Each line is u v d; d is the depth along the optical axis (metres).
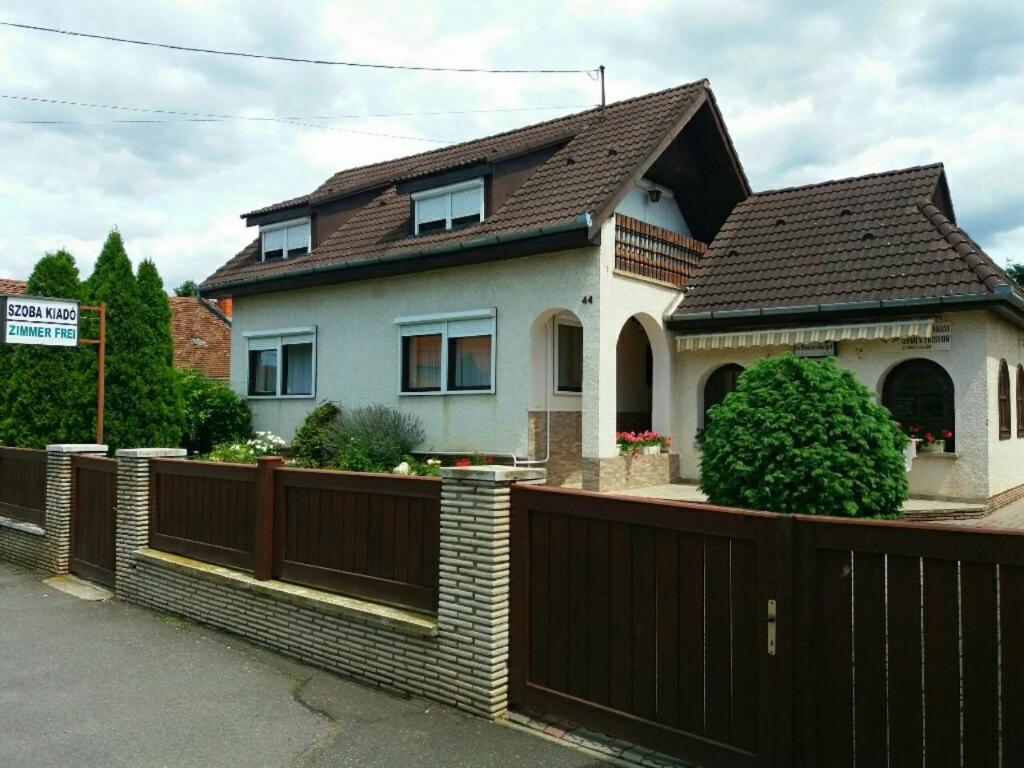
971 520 12.21
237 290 20.19
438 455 16.09
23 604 9.80
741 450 8.28
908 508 12.23
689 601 4.89
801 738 4.38
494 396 15.39
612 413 14.36
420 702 6.25
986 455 12.85
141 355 17.16
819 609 4.34
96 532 10.90
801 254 15.71
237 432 19.86
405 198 19.36
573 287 14.40
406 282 16.91
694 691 4.85
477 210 16.36
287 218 20.92
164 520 9.66
